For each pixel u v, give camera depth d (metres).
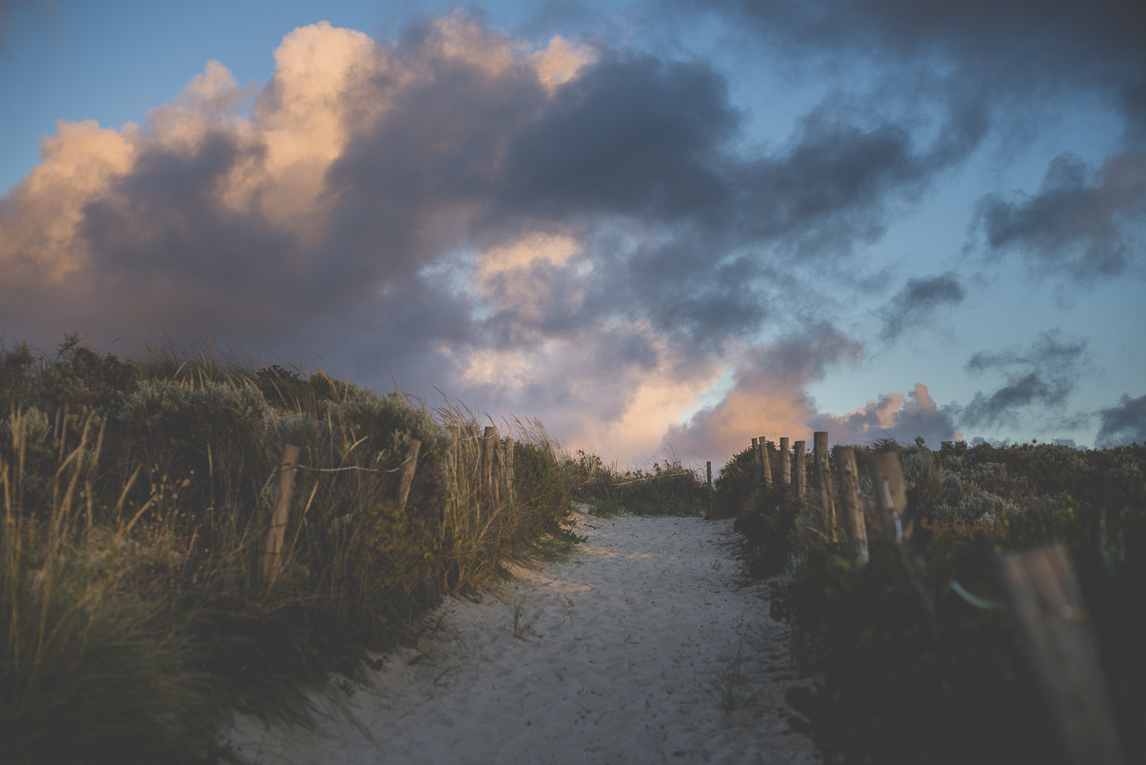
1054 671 1.57
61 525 4.07
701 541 11.76
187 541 4.62
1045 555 1.65
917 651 2.66
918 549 3.55
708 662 5.33
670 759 3.79
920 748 2.52
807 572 4.84
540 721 4.36
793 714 4.11
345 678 4.42
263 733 3.62
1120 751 1.57
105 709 2.91
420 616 5.61
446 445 6.62
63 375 6.14
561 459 15.70
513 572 7.65
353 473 5.64
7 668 2.80
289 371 9.76
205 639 3.91
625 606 7.08
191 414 5.90
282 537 4.44
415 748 3.90
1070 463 11.30
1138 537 2.87
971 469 11.62
